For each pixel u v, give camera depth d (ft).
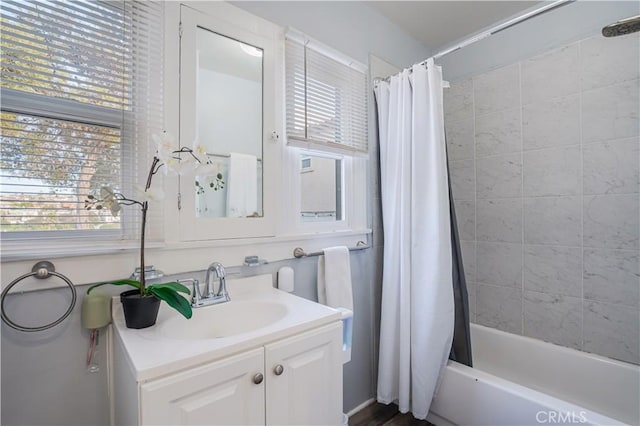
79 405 3.04
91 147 3.16
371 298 6.09
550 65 5.97
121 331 2.81
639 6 5.04
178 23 3.72
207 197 3.94
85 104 3.13
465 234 7.30
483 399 4.66
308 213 5.18
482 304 7.02
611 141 5.30
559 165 5.88
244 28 4.30
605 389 5.19
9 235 2.80
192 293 3.54
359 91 5.88
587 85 5.53
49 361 2.91
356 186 5.92
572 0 3.96
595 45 5.44
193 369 2.33
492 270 6.86
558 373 5.73
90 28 3.14
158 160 3.22
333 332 3.29
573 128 5.70
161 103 3.56
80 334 3.07
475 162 7.10
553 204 5.97
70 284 2.87
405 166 5.33
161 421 2.15
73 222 3.06
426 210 5.14
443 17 6.56
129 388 2.33
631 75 5.09
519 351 6.26
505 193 6.63
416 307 5.15
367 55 6.10
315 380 3.10
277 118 4.65
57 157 2.99
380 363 5.53
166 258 3.55
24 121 2.85
